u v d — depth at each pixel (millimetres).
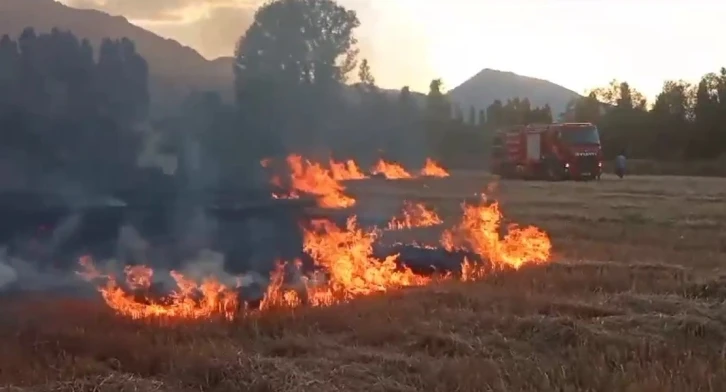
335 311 9617
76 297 10641
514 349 8180
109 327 8844
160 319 9273
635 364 7535
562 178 42406
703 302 10227
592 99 65688
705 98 63688
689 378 7121
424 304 10188
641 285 11500
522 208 24297
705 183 39406
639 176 49375
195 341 8219
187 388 6914
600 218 21422
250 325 9016
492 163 44344
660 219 21188
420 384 7062
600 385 6961
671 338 8609
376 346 8375
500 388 6867
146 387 6785
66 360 7547
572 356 7875
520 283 11562
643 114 65625
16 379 7098
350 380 7141
